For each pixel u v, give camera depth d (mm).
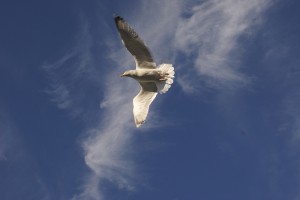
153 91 16984
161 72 16203
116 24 15359
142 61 16125
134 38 15539
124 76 16281
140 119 16641
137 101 17078
